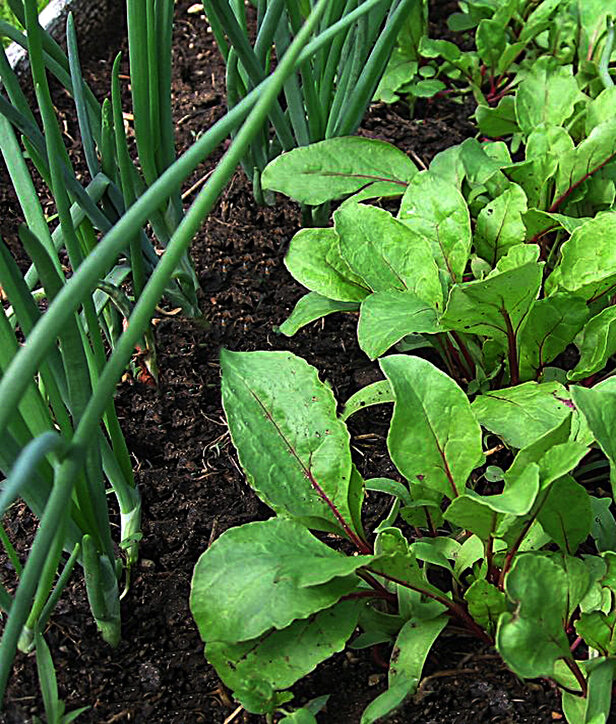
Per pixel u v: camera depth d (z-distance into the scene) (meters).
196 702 0.47
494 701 0.47
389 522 0.50
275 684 0.43
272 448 0.49
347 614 0.45
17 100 0.51
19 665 0.48
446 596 0.47
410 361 0.47
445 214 0.59
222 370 0.50
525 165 0.63
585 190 0.64
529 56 0.82
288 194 0.63
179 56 0.88
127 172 0.56
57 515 0.35
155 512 0.55
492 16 0.84
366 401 0.56
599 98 0.66
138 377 0.62
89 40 0.87
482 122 0.74
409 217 0.60
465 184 0.65
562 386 0.52
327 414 0.49
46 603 0.47
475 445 0.47
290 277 0.69
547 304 0.53
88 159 0.57
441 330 0.53
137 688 0.48
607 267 0.55
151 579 0.52
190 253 0.66
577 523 0.46
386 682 0.48
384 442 0.59
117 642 0.49
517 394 0.52
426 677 0.48
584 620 0.43
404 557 0.44
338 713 0.47
